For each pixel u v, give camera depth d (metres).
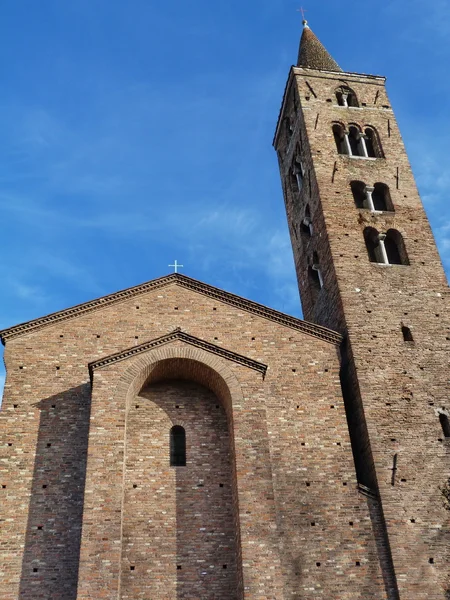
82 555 25.70
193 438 31.45
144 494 29.47
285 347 34.69
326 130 47.03
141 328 34.53
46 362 32.69
